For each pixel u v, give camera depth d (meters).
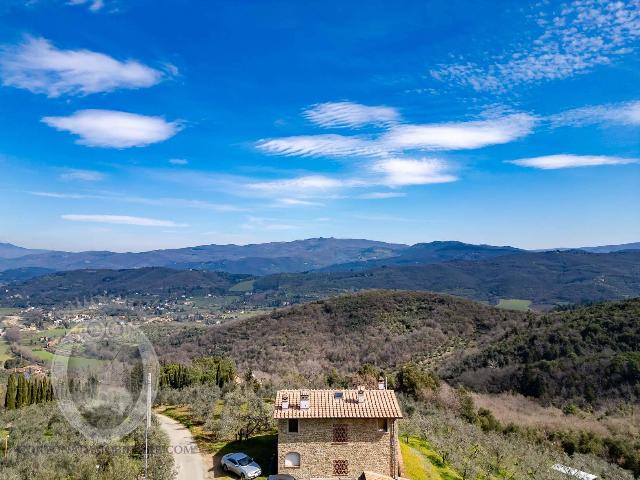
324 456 39.09
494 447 58.81
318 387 80.06
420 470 43.78
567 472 56.97
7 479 32.09
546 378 90.31
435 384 87.50
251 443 47.59
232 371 89.19
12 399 61.12
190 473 39.41
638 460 64.19
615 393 81.50
